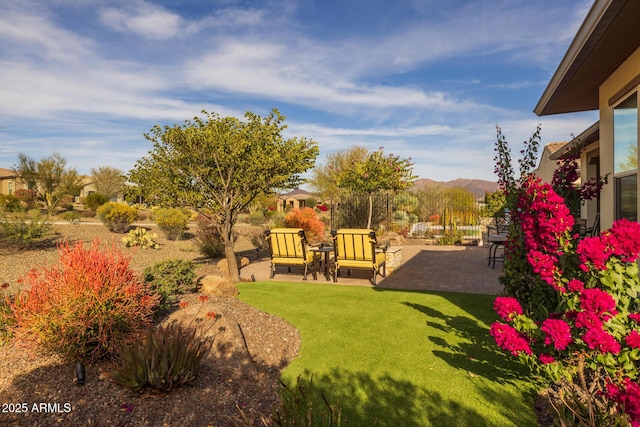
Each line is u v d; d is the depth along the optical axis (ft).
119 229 57.11
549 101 23.04
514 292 15.71
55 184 91.20
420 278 28.35
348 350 14.55
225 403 10.84
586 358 9.60
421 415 10.16
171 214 56.39
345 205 63.10
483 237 49.96
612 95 18.99
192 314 16.26
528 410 10.32
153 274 20.49
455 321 17.80
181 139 27.30
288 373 12.79
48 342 12.28
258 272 32.01
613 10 12.44
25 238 39.09
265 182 28.86
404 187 53.52
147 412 10.12
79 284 12.95
